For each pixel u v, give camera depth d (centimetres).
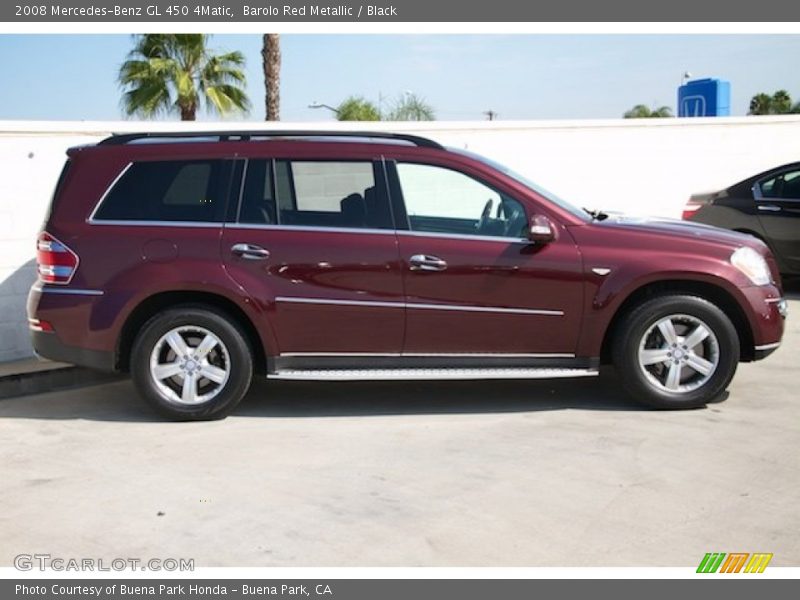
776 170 982
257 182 579
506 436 534
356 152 579
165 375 577
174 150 585
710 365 571
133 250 571
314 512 425
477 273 563
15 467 497
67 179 586
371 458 499
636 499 432
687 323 571
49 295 575
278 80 1670
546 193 589
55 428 575
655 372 577
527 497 437
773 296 577
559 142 1186
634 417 567
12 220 732
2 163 722
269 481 466
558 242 566
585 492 442
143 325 574
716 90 1450
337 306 566
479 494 442
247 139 589
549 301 566
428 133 1085
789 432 530
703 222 1032
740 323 584
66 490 460
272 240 568
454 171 575
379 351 575
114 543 396
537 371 571
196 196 580
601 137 1214
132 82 2048
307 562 376
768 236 972
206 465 494
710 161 1295
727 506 422
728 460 483
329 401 627
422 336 570
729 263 567
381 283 564
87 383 707
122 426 577
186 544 394
